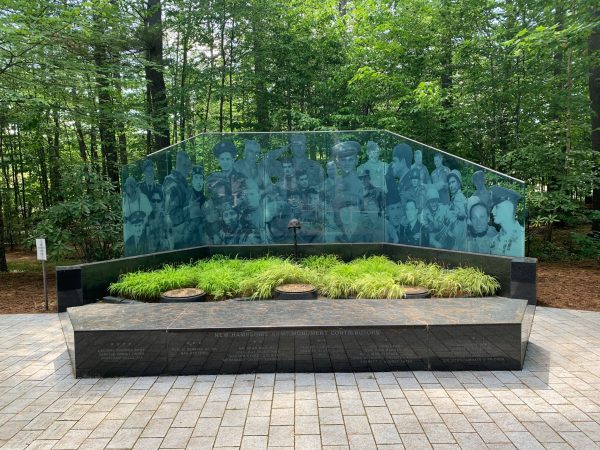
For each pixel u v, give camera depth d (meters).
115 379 4.84
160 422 3.81
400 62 14.55
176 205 9.79
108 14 12.06
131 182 8.53
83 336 4.89
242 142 10.38
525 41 10.14
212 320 5.22
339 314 5.45
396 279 7.59
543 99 12.18
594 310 7.47
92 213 11.09
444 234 8.90
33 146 14.18
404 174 9.74
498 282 7.43
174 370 4.93
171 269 8.29
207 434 3.59
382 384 4.57
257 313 5.56
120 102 13.51
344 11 20.61
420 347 4.95
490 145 12.95
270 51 15.80
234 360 4.94
